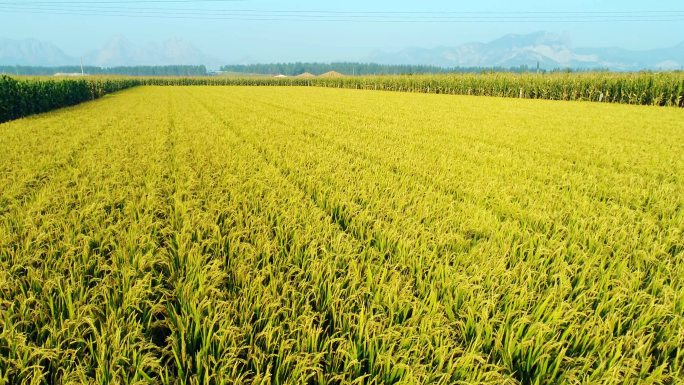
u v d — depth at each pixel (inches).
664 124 595.8
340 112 768.3
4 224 172.7
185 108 855.1
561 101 1161.4
